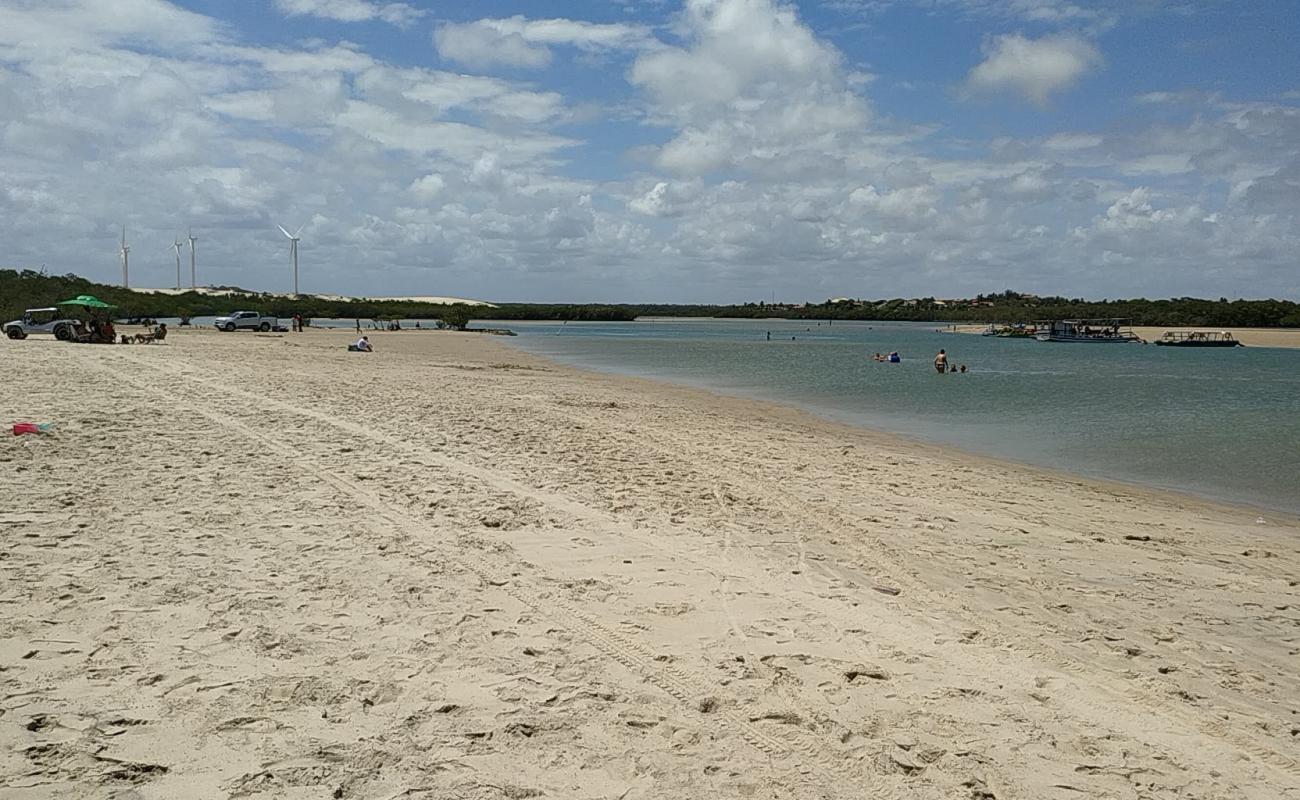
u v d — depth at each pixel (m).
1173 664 6.78
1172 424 26.27
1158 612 8.19
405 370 36.19
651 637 6.72
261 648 6.04
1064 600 8.38
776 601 7.74
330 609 6.90
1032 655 6.78
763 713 5.51
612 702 5.55
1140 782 4.92
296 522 9.48
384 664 5.90
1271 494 15.80
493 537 9.34
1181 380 47.34
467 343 75.00
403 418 18.56
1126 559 10.23
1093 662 6.71
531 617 7.00
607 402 26.36
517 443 15.98
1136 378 48.69
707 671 6.12
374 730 4.99
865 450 18.88
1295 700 6.22
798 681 6.03
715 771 4.80
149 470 11.66
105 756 4.53
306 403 20.36
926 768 4.94
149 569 7.57
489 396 25.69
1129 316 170.50
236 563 7.91
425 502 10.73
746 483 13.51
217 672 5.61
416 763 4.66
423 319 161.75
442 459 13.74
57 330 43.09
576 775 4.66
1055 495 14.59
